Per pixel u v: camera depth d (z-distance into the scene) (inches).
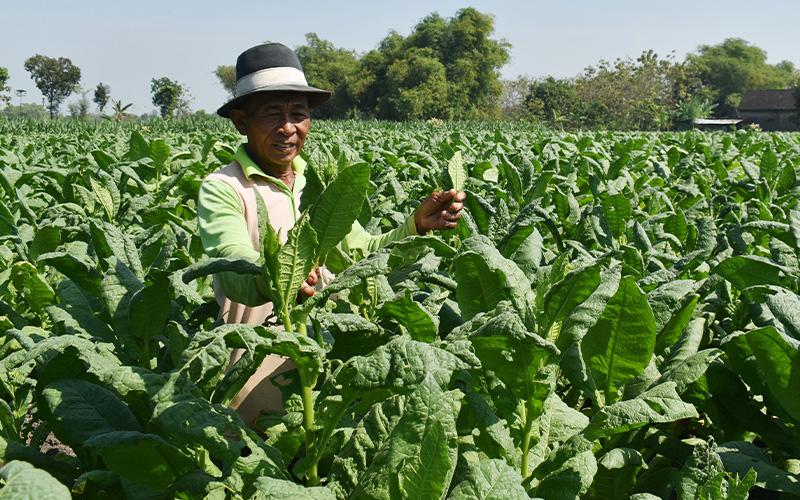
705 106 3238.2
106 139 573.0
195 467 78.8
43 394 79.7
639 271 127.5
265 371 107.3
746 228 138.3
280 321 80.8
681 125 3230.8
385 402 81.7
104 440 71.7
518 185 231.9
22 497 50.4
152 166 277.0
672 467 98.8
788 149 485.7
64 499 51.6
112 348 90.2
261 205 77.7
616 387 89.0
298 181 115.5
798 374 86.4
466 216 151.4
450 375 70.5
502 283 88.7
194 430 69.8
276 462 78.7
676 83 3425.2
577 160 336.8
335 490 75.3
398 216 203.6
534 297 89.1
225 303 109.4
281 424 91.7
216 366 70.2
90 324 99.9
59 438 78.8
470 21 3659.0
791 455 103.4
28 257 146.0
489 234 151.3
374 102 3853.3
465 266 89.0
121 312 95.7
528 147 527.5
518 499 65.1
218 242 103.4
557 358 82.8
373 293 99.6
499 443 80.8
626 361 87.0
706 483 74.8
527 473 83.0
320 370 76.9
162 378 76.2
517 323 74.7
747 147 497.7
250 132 109.5
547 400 91.3
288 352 75.4
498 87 3759.8
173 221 189.6
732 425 106.9
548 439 88.9
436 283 102.7
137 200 192.9
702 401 107.0
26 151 403.9
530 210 144.0
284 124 108.0
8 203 224.1
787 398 88.7
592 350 88.0
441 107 3516.2
